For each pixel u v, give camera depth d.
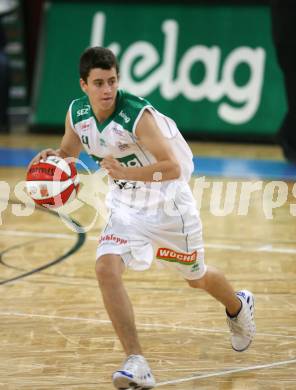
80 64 10.19
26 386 10.80
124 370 9.62
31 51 38.22
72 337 12.66
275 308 14.12
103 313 13.84
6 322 13.34
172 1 33.41
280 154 30.67
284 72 28.09
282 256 17.50
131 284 15.47
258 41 32.44
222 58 32.59
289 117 28.62
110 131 10.41
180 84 32.81
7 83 34.56
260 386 10.81
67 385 10.84
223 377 11.12
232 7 32.91
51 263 16.84
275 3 27.34
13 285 15.36
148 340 12.55
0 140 33.41
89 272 16.22
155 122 10.29
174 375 11.20
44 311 13.91
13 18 37.12
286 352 12.07
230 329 11.90
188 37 32.97
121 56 33.22
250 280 15.76
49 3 34.69
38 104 34.53
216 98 32.66
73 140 11.16
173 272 16.30
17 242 18.50
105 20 33.84
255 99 32.38
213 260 17.11
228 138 32.44
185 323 13.33
